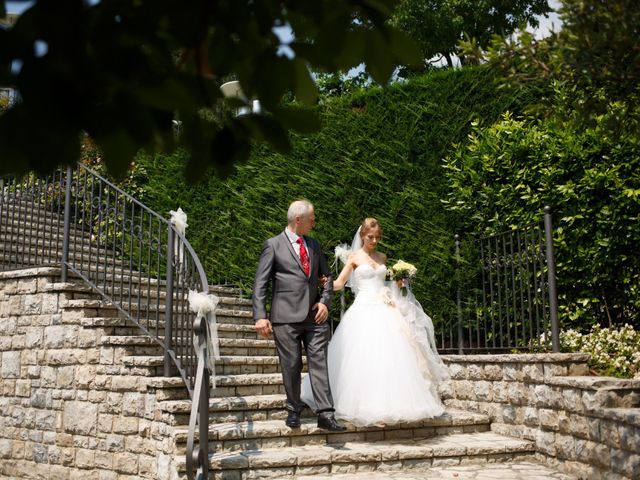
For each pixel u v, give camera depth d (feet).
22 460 21.48
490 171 24.34
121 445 18.61
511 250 21.16
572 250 22.63
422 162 26.14
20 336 22.15
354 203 26.63
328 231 26.78
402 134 26.66
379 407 17.43
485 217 24.52
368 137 27.22
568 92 11.97
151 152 3.64
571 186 22.44
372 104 27.55
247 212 28.86
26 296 22.18
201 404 15.16
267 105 3.53
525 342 20.71
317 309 18.07
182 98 3.17
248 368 21.48
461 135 26.03
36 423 21.21
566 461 16.53
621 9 9.48
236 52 3.45
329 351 19.42
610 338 20.02
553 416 17.15
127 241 30.14
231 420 17.92
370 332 18.61
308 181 27.66
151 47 3.17
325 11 3.35
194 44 3.23
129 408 18.54
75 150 2.85
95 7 2.92
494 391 19.90
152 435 17.58
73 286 21.30
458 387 21.74
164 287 25.22
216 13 3.32
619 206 21.81
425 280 24.38
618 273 22.39
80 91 2.75
